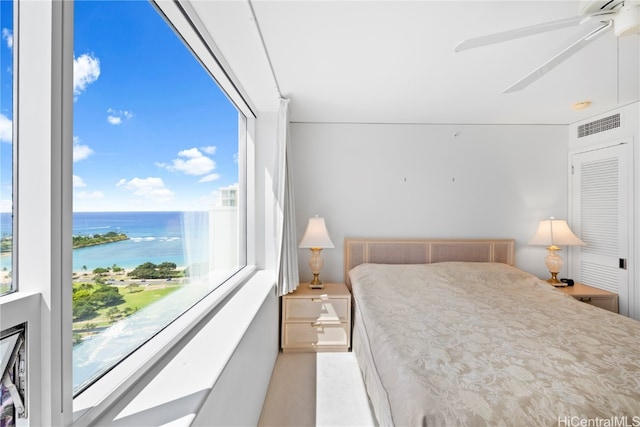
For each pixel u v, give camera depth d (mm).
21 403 563
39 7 593
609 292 2613
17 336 555
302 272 3025
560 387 1056
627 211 2535
